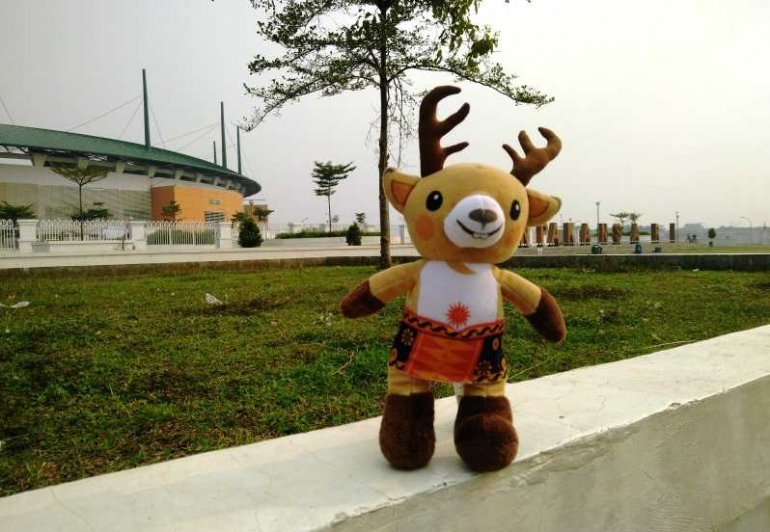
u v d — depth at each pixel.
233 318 5.31
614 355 3.78
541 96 9.84
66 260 13.70
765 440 2.36
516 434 1.55
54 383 3.15
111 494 1.39
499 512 1.53
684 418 2.01
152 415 2.67
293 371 3.35
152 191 39.25
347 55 10.12
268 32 9.73
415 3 9.55
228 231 19.61
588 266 11.87
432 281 1.66
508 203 1.65
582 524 1.73
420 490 1.39
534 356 3.80
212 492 1.39
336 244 26.80
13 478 2.06
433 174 1.72
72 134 38.72
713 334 4.43
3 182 31.98
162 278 11.44
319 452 1.67
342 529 1.25
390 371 1.68
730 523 2.23
